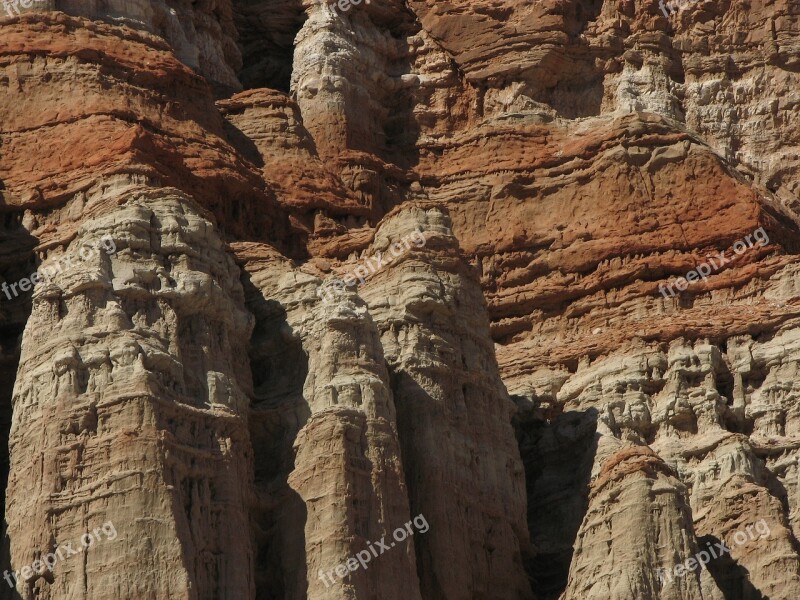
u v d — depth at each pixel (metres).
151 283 136.62
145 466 129.75
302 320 142.00
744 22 185.75
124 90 154.38
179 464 130.88
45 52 154.50
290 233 157.50
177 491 130.00
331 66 173.25
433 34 180.62
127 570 127.62
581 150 172.88
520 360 161.12
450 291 147.00
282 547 134.50
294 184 160.38
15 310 141.75
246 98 165.25
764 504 145.25
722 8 185.75
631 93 179.12
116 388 131.88
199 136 155.62
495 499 142.25
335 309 140.50
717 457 150.75
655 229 168.75
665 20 184.62
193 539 129.88
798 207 181.00
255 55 182.62
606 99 180.12
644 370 156.50
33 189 146.00
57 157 148.62
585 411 154.12
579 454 152.25
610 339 159.88
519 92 178.00
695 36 184.75
